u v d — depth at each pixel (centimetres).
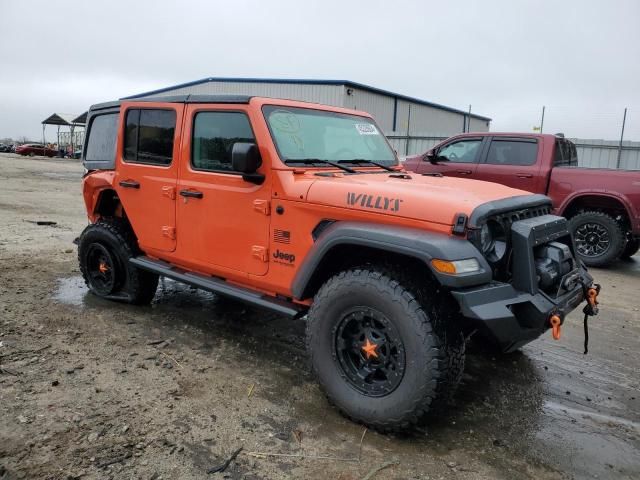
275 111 360
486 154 814
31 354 371
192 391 329
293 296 331
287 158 344
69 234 815
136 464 254
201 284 392
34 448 262
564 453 283
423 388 268
